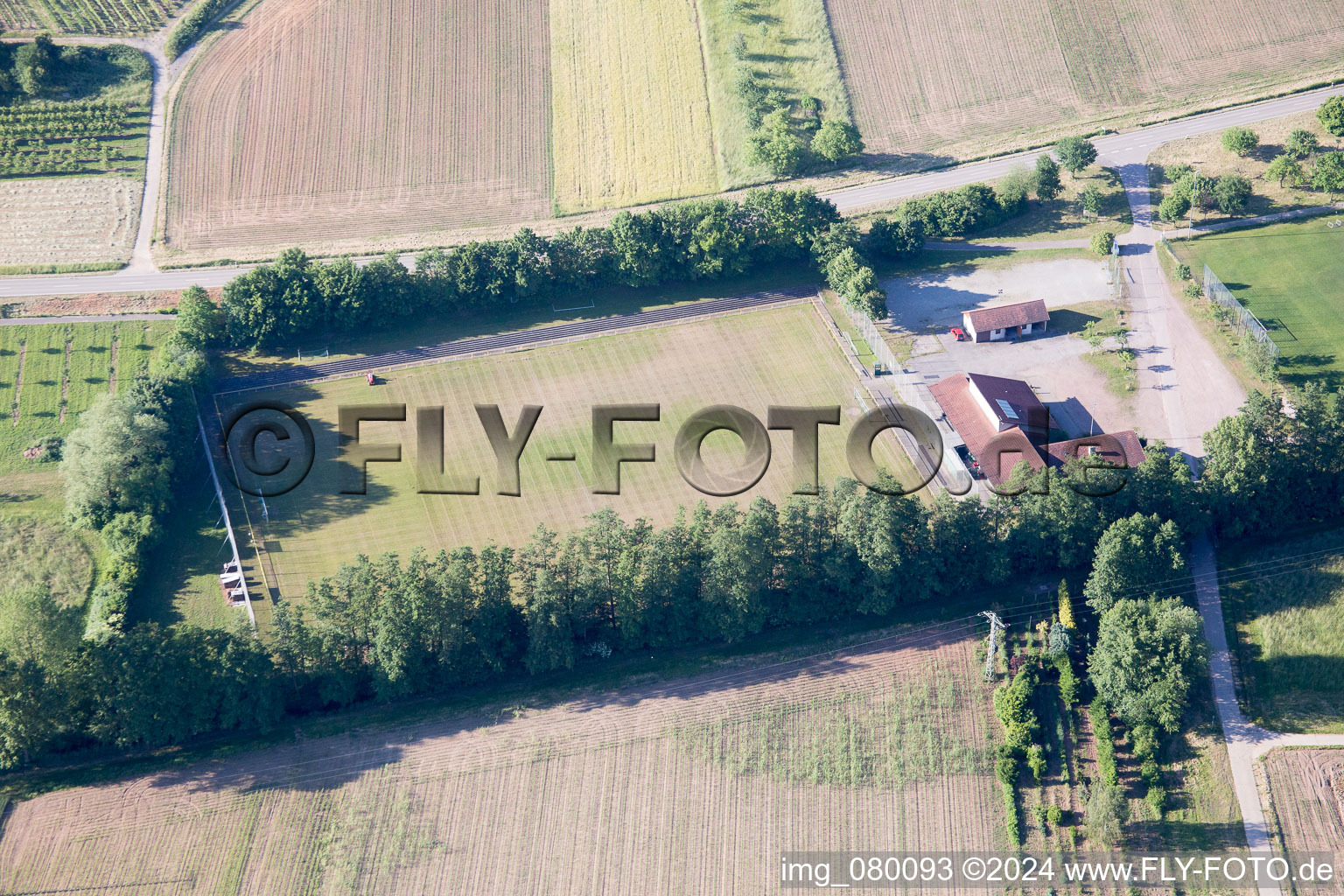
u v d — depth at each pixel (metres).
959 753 142.75
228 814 141.00
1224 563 161.00
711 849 135.62
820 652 156.00
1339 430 162.12
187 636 147.00
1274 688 146.62
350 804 141.50
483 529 174.00
